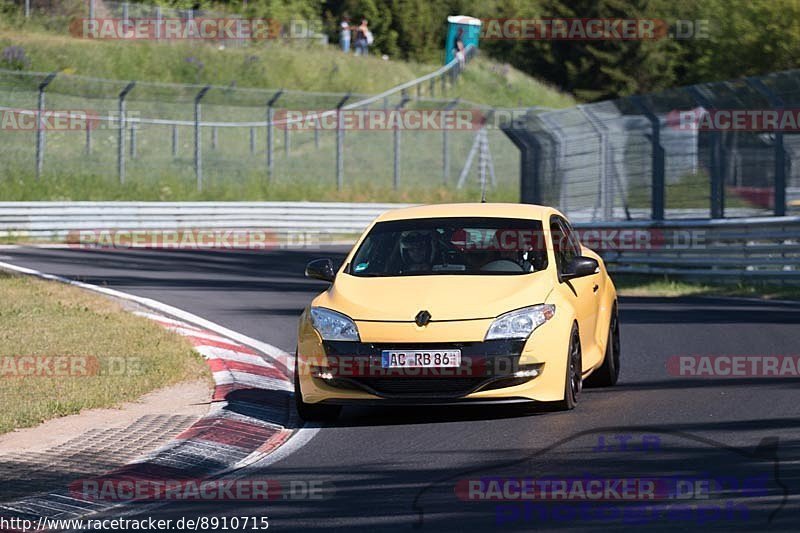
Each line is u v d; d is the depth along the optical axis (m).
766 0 168.62
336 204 128.62
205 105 155.38
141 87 152.50
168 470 27.59
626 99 87.25
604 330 37.94
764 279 72.44
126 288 68.69
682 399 34.94
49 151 134.00
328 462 28.12
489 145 172.00
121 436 31.05
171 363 42.19
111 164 135.62
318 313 33.09
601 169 90.38
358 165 154.62
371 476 26.30
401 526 21.92
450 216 37.00
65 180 125.56
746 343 46.66
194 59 169.12
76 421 33.12
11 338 46.88
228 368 42.31
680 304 64.31
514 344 31.52
